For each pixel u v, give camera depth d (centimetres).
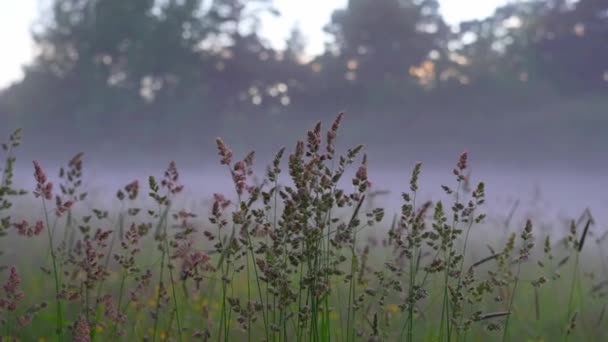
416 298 315
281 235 297
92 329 345
